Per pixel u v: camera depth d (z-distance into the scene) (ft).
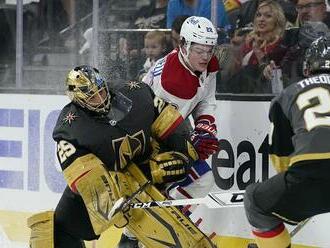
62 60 45.47
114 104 31.48
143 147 32.14
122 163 31.81
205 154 35.91
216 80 39.75
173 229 30.86
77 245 33.88
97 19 43.91
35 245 33.24
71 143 30.91
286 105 26.86
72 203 32.81
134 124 31.58
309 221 35.68
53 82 45.47
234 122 38.24
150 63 42.39
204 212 39.06
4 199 46.21
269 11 37.99
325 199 26.03
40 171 44.80
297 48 37.24
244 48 39.01
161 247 31.09
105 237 40.96
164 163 32.07
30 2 46.01
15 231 45.44
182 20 40.47
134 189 31.81
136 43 42.78
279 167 27.53
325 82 26.61
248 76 39.01
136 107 31.78
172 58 36.11
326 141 25.53
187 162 32.86
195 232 31.01
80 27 44.88
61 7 45.32
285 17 37.60
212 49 35.19
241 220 37.93
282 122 27.02
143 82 33.83
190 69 35.68
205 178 36.11
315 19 36.68
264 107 37.27
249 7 38.70
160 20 41.96
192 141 35.81
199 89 35.91
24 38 46.37
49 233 32.99
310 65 27.63
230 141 38.42
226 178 38.70
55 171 44.21
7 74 47.03
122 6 43.09
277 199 26.50
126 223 31.04
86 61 44.78
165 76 35.91
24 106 45.24
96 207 30.12
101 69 44.04
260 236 28.02
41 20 45.85
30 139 45.09
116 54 43.60
